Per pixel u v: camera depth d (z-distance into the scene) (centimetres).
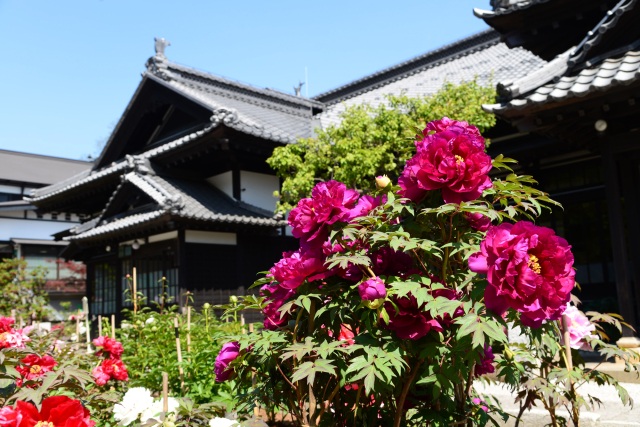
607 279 870
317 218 162
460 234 171
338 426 187
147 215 1086
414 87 1577
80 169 3050
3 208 2258
